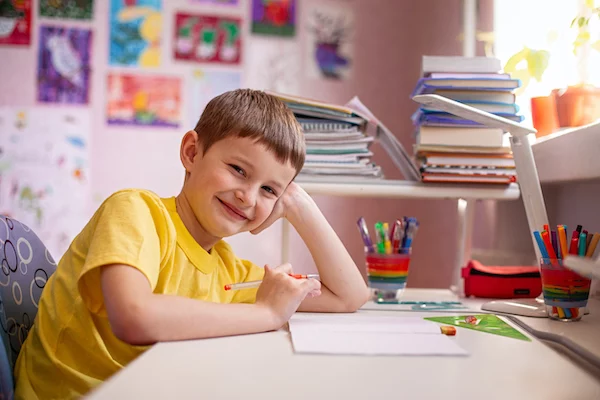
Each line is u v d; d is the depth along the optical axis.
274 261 2.29
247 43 2.33
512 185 1.33
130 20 2.33
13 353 0.91
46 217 2.30
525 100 1.67
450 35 2.10
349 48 2.33
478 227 1.90
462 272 1.35
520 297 1.31
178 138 2.32
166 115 2.32
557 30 1.54
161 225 0.89
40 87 2.32
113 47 2.33
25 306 0.96
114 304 0.72
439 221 2.19
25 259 0.99
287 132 0.92
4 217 0.97
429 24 2.25
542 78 1.59
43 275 1.04
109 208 0.84
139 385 0.52
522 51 1.44
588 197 1.33
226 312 0.77
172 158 2.31
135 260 0.75
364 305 1.16
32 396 0.86
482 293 1.32
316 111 1.32
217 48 2.33
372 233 2.26
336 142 1.32
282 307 0.83
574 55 1.38
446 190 1.33
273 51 2.33
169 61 2.32
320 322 0.88
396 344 0.72
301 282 0.86
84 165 2.31
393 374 0.59
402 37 2.32
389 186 1.32
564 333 0.81
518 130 1.05
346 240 2.26
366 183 1.32
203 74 2.33
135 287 0.73
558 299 0.93
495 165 1.31
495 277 1.31
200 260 0.94
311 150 1.32
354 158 1.33
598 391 0.55
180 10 2.33
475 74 1.29
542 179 1.39
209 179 0.90
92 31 2.33
